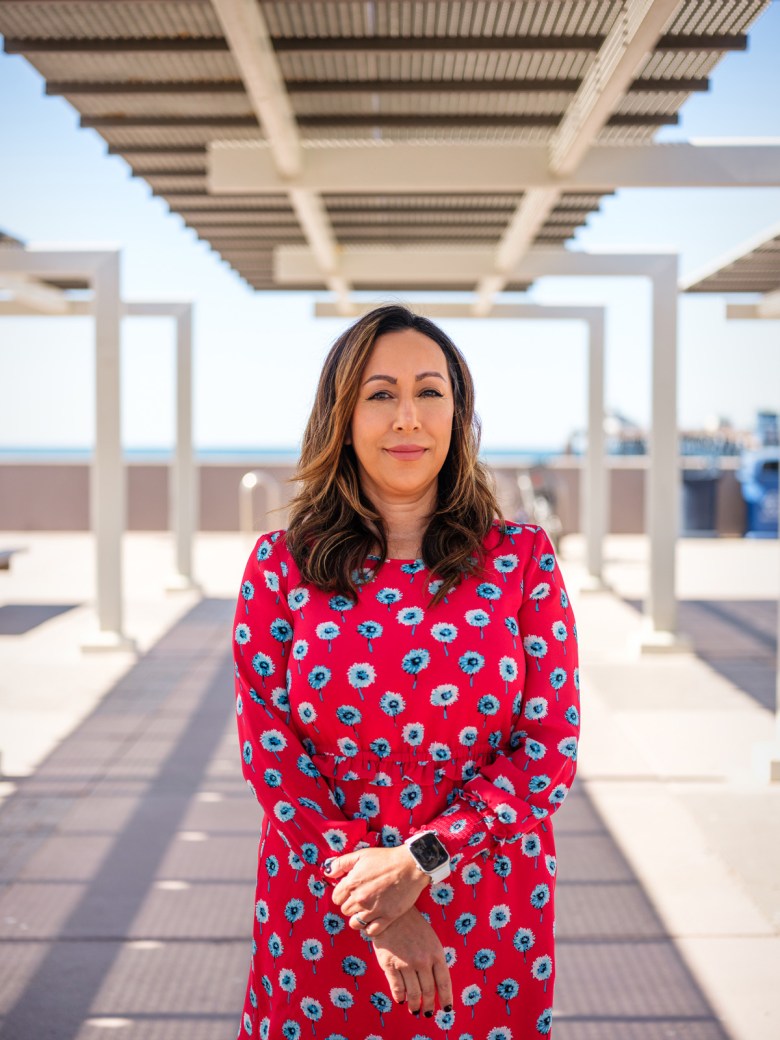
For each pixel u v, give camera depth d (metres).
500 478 15.48
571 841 3.77
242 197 6.70
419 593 1.59
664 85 4.55
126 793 4.30
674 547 7.14
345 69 4.52
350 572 1.60
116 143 5.66
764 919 3.13
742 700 5.86
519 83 4.63
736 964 2.87
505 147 5.12
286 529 1.70
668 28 4.02
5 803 4.17
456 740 1.55
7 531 16.11
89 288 10.33
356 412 1.62
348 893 1.41
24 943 2.98
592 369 10.30
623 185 5.08
